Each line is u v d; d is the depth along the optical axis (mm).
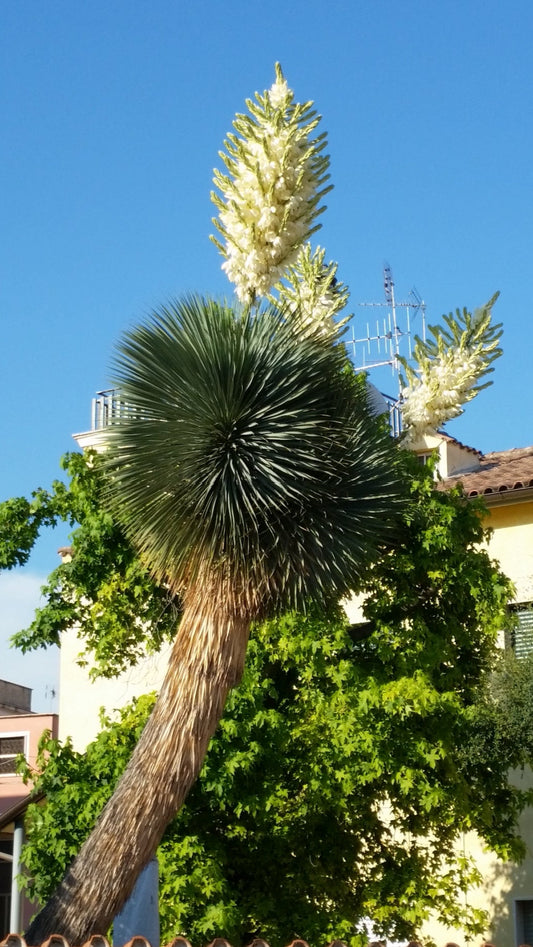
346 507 9148
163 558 8812
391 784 12594
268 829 12570
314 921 12070
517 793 13438
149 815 8461
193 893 11758
